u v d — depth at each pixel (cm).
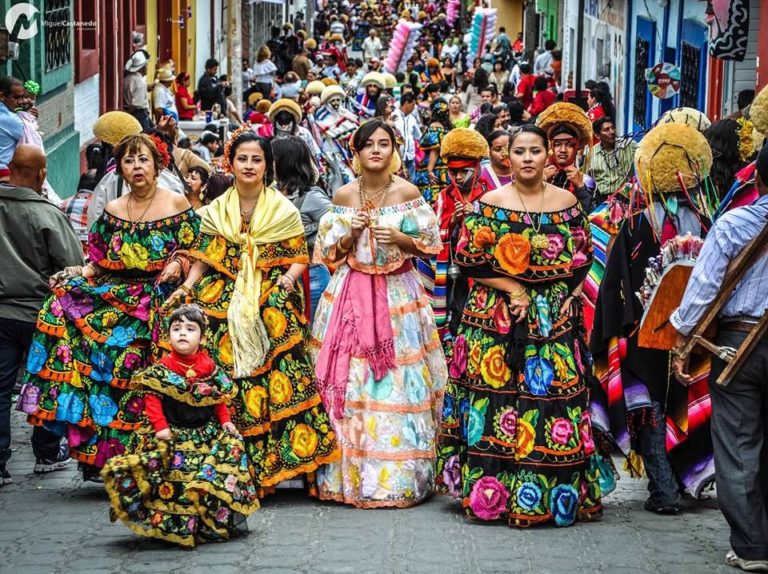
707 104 2228
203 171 1259
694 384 840
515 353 826
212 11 4359
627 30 3150
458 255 841
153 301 899
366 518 844
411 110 2173
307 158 1071
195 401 772
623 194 930
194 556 760
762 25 1828
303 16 7781
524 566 741
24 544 786
